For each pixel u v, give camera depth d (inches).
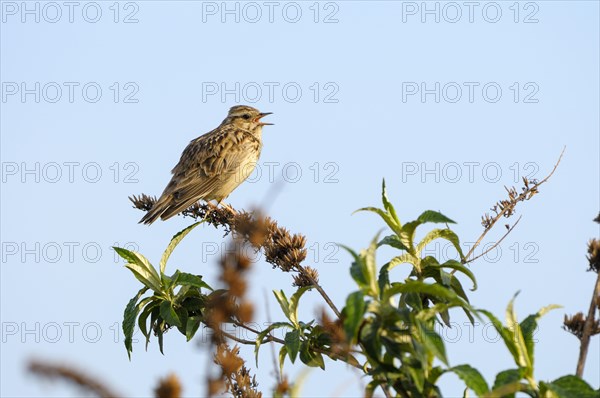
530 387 265.9
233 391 304.5
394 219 325.7
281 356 357.7
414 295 332.5
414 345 260.2
